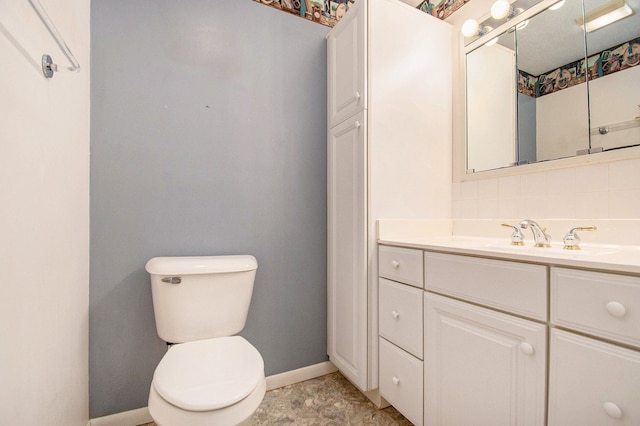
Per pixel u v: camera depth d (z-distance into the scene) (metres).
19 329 0.66
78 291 1.07
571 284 0.70
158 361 1.31
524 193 1.29
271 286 1.54
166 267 1.14
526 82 1.30
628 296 0.61
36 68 0.74
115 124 1.25
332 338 1.59
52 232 0.84
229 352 1.04
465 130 1.54
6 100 0.61
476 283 0.92
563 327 0.71
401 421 1.27
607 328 0.64
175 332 1.16
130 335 1.26
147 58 1.30
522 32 1.32
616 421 0.61
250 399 0.84
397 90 1.42
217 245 1.42
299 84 1.62
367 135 1.34
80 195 1.09
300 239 1.61
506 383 0.82
